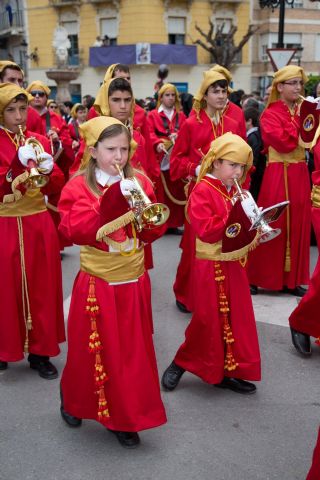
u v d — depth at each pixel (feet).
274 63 28.43
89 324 9.14
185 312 15.88
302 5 88.94
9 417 10.82
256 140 20.33
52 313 12.01
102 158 8.86
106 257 8.98
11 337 11.90
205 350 10.87
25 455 9.64
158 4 81.76
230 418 10.66
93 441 10.02
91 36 86.84
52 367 12.42
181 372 11.68
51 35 90.74
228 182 10.46
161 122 24.44
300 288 17.11
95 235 8.67
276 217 10.05
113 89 13.39
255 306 16.24
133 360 9.11
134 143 9.41
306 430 10.25
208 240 10.24
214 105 14.48
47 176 10.86
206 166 10.48
